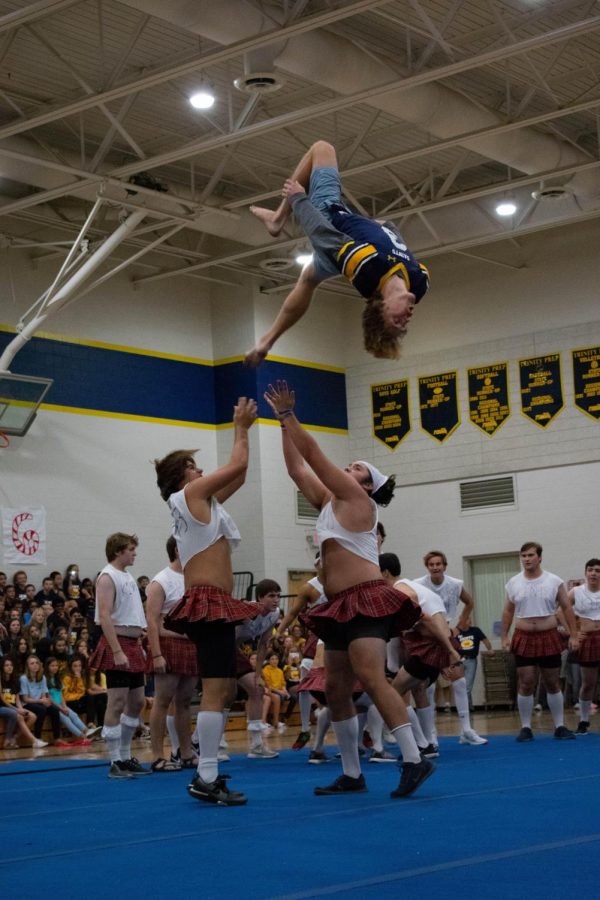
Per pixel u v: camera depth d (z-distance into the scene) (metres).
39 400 18.66
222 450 22.08
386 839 4.79
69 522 19.55
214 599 6.45
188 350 21.98
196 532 6.52
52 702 15.62
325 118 17.62
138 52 15.39
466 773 8.06
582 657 12.84
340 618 6.17
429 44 14.21
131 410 20.81
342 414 23.55
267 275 22.19
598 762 8.73
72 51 15.20
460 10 14.82
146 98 16.73
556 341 21.34
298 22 12.78
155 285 21.62
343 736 6.71
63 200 19.55
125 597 9.18
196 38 14.91
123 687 9.09
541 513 21.19
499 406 21.88
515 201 19.75
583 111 18.00
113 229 20.14
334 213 5.30
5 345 19.06
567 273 21.34
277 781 8.11
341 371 23.70
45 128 17.42
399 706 6.34
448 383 22.50
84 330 20.30
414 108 15.59
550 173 17.61
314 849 4.61
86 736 15.80
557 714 12.08
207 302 22.56
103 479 20.14
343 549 6.25
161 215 17.88
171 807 6.48
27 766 10.85
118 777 9.00
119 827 5.68
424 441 22.66
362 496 6.31
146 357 21.20
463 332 22.44
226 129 17.70
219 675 6.55
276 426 22.17
